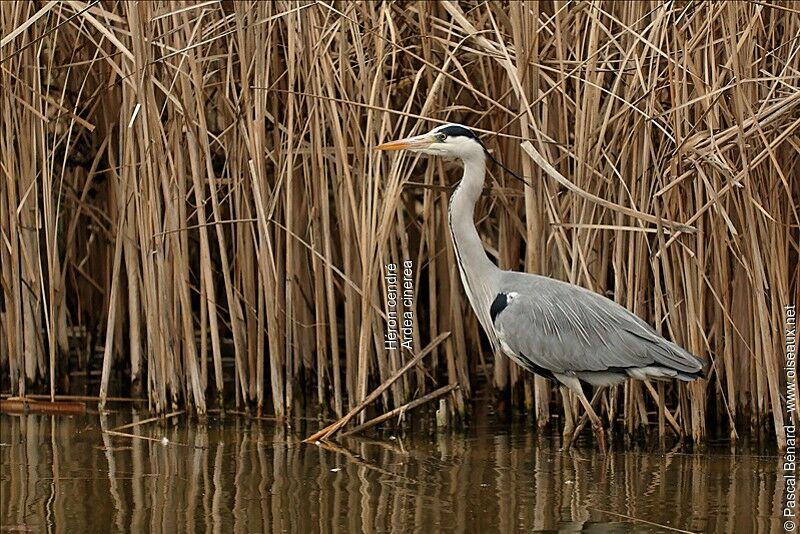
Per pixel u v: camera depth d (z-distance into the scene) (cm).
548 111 1195
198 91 1205
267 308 1230
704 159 1082
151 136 1213
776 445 1134
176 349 1272
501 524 864
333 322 1227
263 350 1260
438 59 1258
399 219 1247
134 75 1209
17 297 1297
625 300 1178
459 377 1269
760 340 1136
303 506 911
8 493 947
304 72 1209
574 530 849
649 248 1120
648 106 1097
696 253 1124
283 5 1216
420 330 1398
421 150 1127
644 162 1117
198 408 1253
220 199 1392
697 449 1125
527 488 973
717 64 1149
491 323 1141
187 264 1246
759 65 1142
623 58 1136
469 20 1266
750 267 1109
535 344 1093
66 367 1385
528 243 1184
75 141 1396
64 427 1208
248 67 1225
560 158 1166
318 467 1045
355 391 1249
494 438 1177
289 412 1255
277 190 1235
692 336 1117
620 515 889
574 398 1184
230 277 1383
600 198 1148
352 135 1211
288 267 1236
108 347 1284
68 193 1377
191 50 1191
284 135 1268
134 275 1301
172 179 1229
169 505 912
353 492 956
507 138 1252
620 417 1232
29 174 1302
